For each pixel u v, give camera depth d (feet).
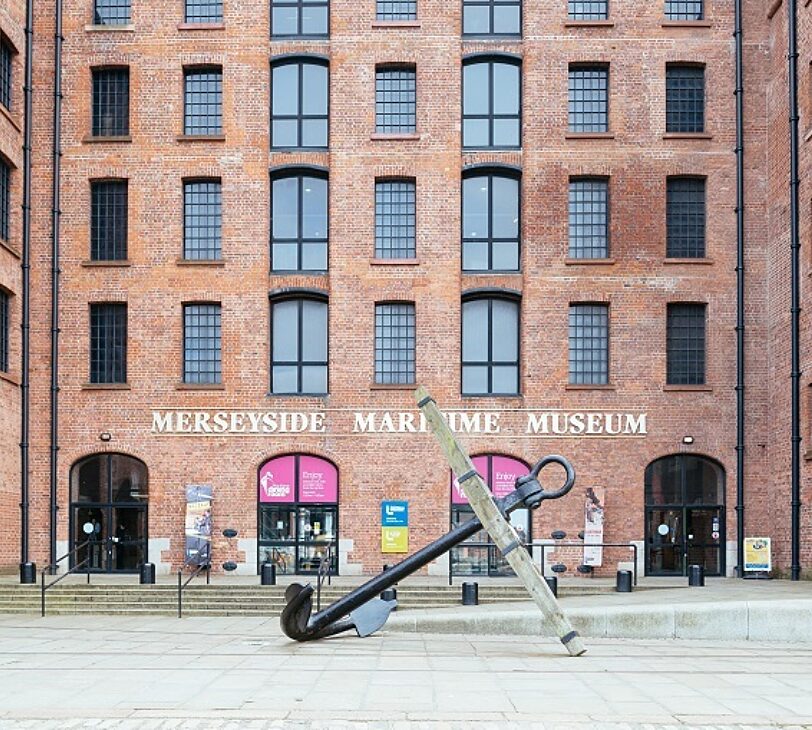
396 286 91.91
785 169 87.10
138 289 92.58
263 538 90.94
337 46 93.76
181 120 93.97
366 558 89.86
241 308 92.17
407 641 49.16
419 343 91.35
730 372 90.89
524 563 43.60
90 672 38.50
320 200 94.22
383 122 94.22
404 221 93.56
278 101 94.89
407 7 95.04
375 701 31.63
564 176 92.43
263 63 93.86
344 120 93.20
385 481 90.43
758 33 92.94
